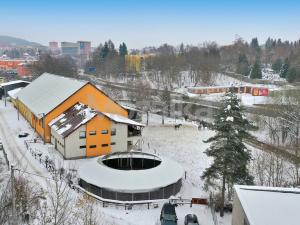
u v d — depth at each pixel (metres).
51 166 44.91
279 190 24.56
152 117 86.50
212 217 34.62
